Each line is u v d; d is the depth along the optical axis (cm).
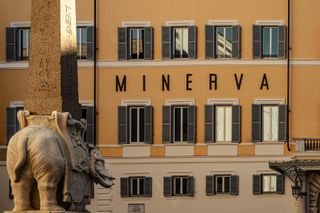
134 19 6862
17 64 6875
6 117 6856
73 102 2456
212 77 6819
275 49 6819
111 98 6838
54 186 2312
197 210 6781
